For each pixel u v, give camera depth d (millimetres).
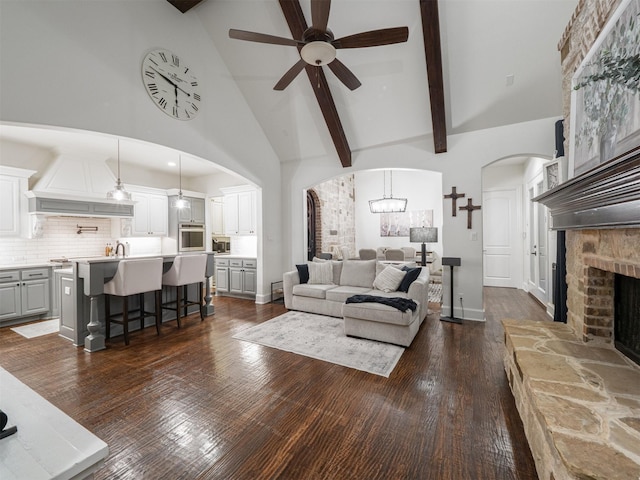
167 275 3898
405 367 2646
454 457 1589
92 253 5363
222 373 2570
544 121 3572
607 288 2018
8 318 3967
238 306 4984
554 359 1833
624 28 1526
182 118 3752
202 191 6805
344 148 4613
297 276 4727
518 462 1545
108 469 1527
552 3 2732
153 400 2162
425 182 8445
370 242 9125
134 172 5906
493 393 2203
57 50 2688
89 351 3076
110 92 3047
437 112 3672
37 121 2570
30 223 4359
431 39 3080
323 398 2170
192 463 1568
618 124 1565
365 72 3777
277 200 5551
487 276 6551
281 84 3049
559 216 2227
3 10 2416
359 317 3299
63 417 876
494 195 6449
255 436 1775
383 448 1666
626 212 1368
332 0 3203
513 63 3221
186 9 3688
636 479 957
